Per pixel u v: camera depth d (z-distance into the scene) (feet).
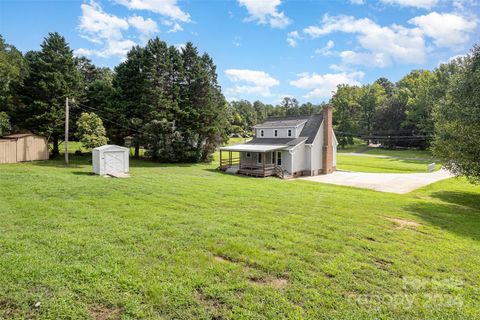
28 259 15.62
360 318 12.33
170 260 16.69
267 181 65.92
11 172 49.29
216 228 23.11
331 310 12.78
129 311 11.85
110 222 23.26
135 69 106.32
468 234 28.50
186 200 33.71
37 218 23.35
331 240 22.15
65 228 21.25
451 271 17.98
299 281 15.24
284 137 99.25
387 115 205.98
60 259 15.97
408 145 199.93
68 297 12.51
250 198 37.93
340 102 219.20
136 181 46.83
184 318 11.71
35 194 32.14
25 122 86.94
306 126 98.68
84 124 76.84
